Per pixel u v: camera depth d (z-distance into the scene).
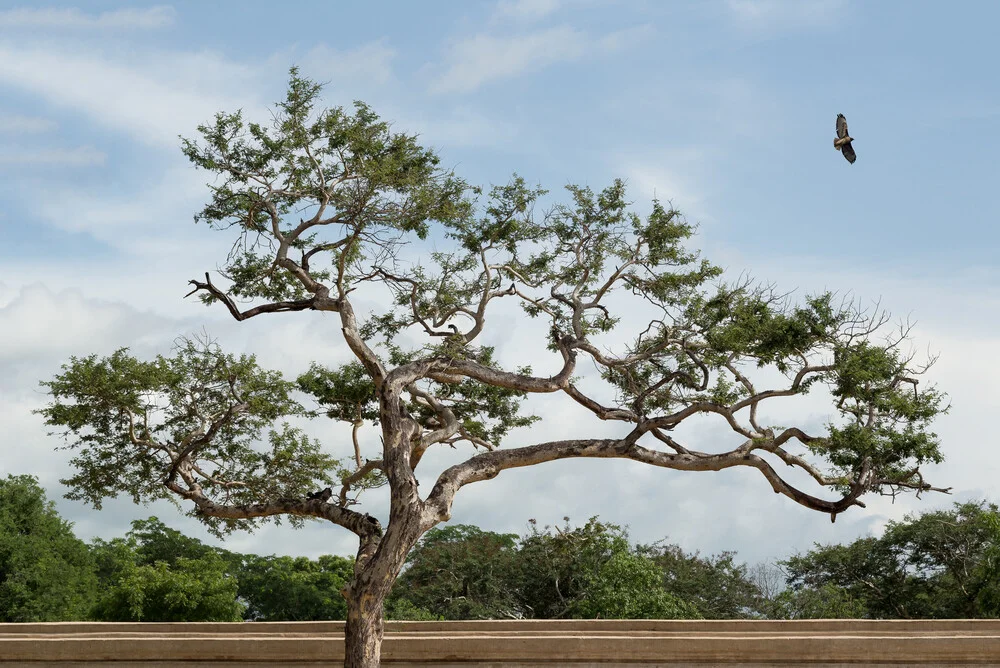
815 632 15.93
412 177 17.08
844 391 16.42
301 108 17.73
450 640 14.68
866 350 16.61
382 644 14.91
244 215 18.02
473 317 18.45
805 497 16.64
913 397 16.67
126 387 17.75
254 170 17.81
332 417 18.73
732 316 17.83
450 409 19.08
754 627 16.09
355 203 17.27
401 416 15.89
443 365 16.73
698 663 14.09
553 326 18.72
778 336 16.75
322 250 17.95
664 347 18.23
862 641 13.80
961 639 13.61
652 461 16.81
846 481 16.41
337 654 14.99
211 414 18.55
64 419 17.66
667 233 18.70
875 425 16.61
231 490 18.64
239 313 17.55
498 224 18.72
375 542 15.62
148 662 15.46
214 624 17.20
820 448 16.39
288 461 18.47
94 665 15.58
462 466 15.99
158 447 18.11
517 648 14.46
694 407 17.02
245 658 15.23
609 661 14.26
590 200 18.84
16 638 16.30
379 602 14.42
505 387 17.12
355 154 17.31
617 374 18.97
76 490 18.41
